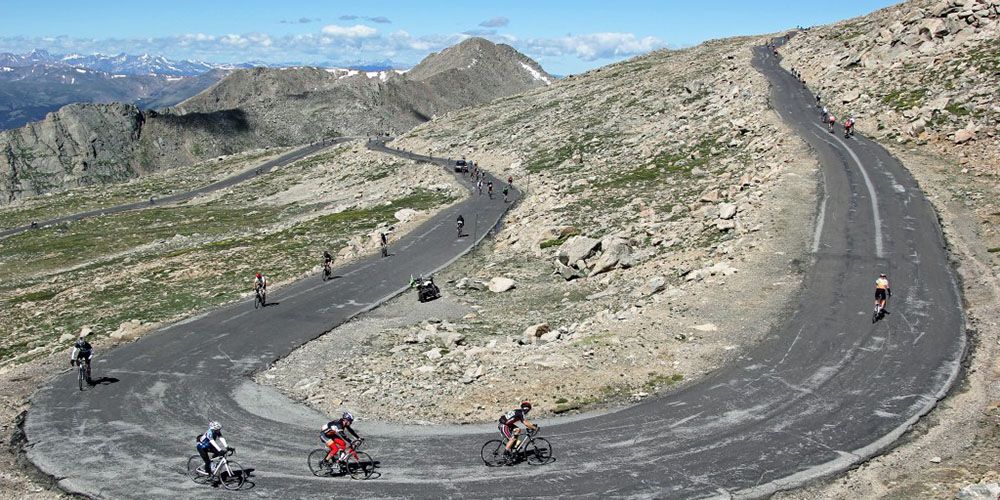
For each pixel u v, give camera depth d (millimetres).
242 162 176125
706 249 38625
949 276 32125
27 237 103125
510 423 19312
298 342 33469
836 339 26391
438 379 26109
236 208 114375
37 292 55469
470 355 28469
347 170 130375
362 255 54844
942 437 19172
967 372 23078
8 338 40062
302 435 22297
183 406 25609
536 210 62219
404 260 52000
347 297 42250
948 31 74125
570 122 110250
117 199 138125
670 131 83000
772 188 47781
